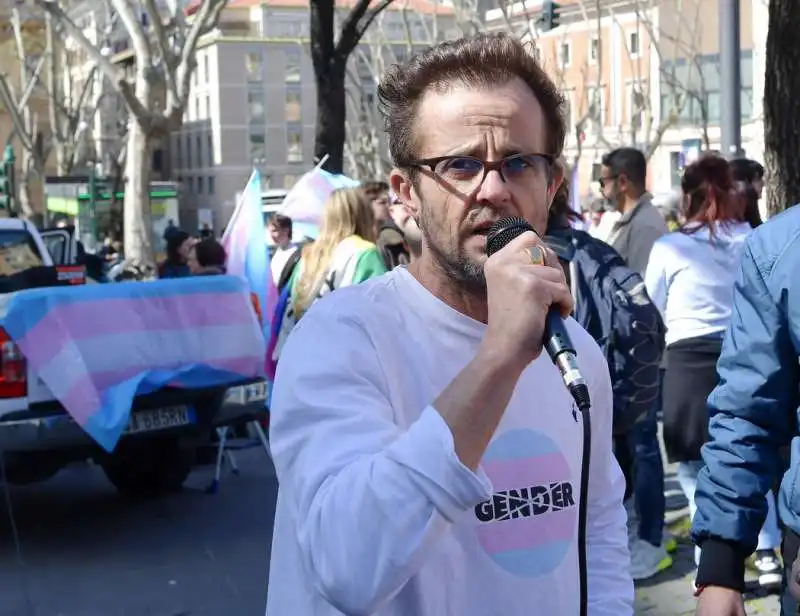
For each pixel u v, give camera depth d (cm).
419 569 161
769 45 608
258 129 7956
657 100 4556
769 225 260
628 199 619
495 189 178
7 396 611
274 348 665
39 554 640
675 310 503
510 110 180
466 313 187
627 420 454
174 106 2077
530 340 153
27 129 3603
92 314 628
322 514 155
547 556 184
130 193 2277
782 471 277
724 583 265
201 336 669
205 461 728
